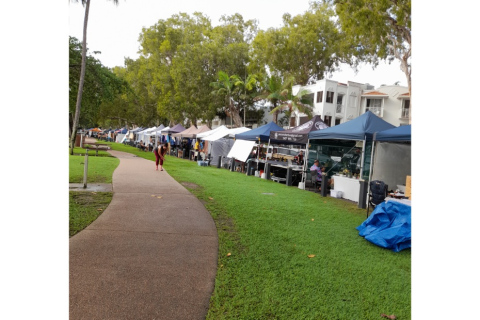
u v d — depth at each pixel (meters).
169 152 30.02
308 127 12.91
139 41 42.03
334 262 4.32
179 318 2.79
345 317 2.98
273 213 7.03
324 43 33.31
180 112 35.47
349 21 16.91
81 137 28.08
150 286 3.31
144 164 16.67
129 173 12.26
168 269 3.74
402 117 32.97
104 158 18.56
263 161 15.34
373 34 16.30
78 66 20.42
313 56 33.28
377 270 4.11
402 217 5.42
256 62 33.38
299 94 28.66
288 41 32.09
